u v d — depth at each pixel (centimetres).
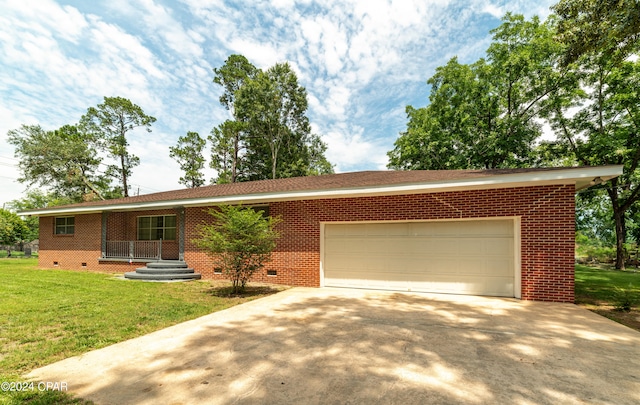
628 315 579
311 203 932
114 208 1268
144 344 421
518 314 576
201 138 3822
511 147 1948
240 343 424
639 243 2898
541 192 695
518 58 1895
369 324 515
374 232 867
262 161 3647
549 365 347
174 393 283
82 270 1397
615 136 1675
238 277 838
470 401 269
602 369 337
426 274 808
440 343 421
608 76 1756
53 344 420
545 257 689
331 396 277
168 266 1114
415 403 265
